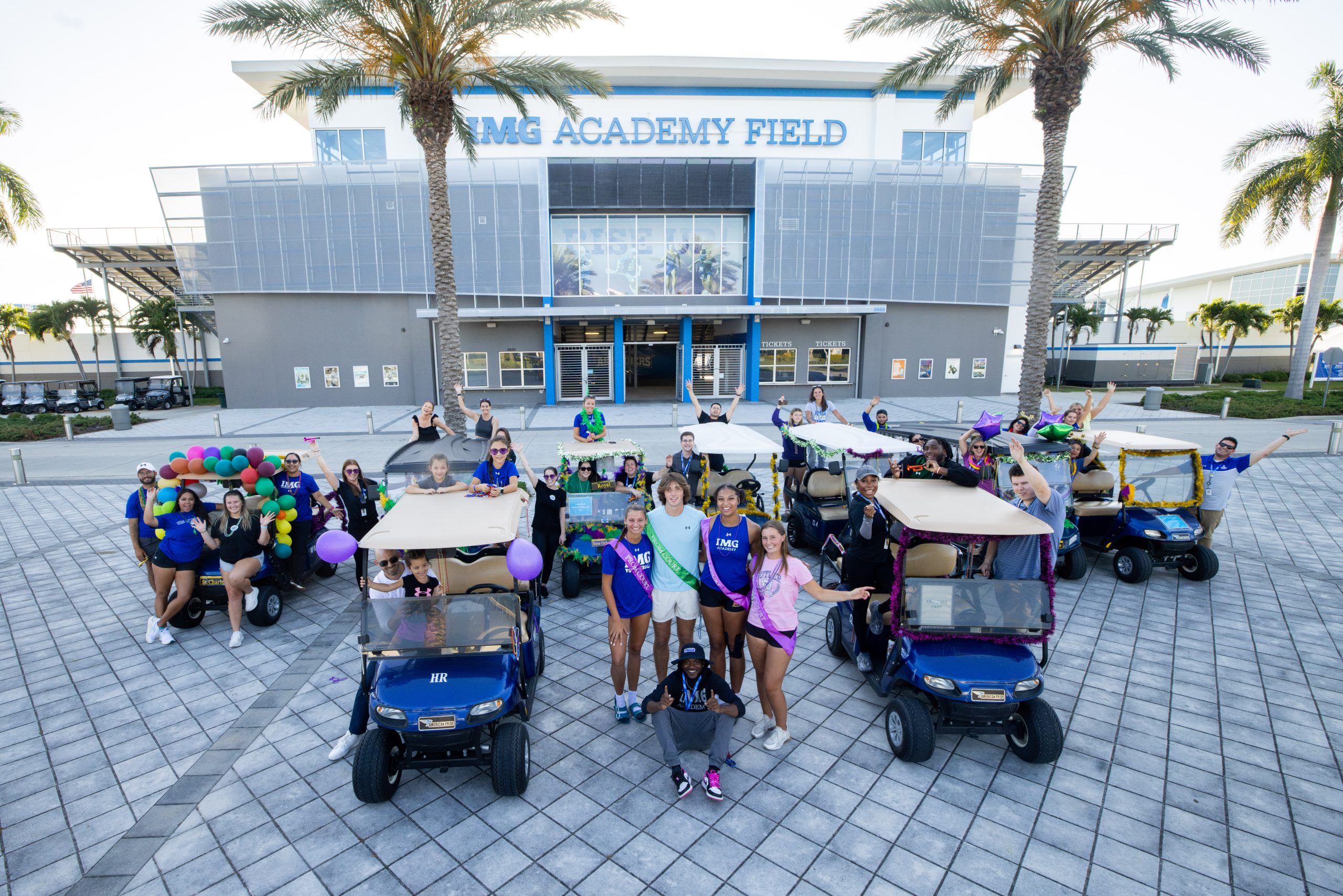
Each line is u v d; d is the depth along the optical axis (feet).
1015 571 18.39
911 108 104.83
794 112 104.63
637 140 103.30
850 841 14.03
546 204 96.32
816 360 105.19
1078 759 16.78
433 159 47.37
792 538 33.32
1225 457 28.86
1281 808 14.94
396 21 44.70
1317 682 20.40
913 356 105.50
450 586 18.95
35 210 66.39
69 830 14.55
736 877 13.08
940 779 16.05
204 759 17.01
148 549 24.88
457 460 26.37
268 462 26.40
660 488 17.13
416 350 98.12
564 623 25.32
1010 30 44.55
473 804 15.26
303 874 13.24
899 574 17.47
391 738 15.29
